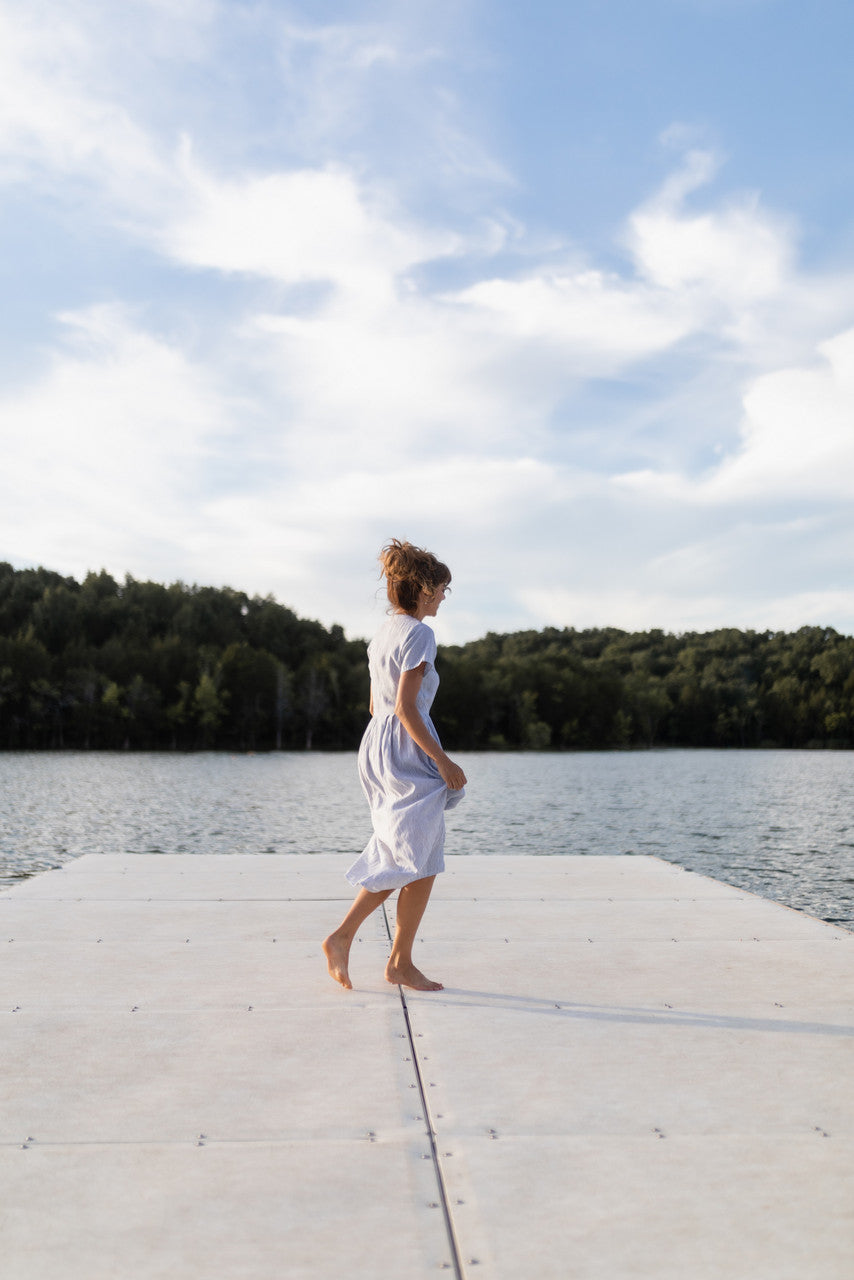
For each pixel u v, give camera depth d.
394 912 3.74
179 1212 1.50
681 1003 2.60
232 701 84.62
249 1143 1.75
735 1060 2.18
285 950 3.13
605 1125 1.83
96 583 117.44
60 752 73.00
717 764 63.19
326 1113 1.88
